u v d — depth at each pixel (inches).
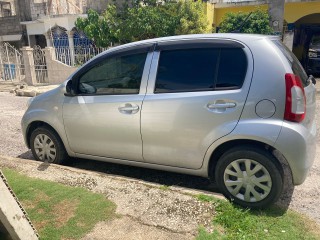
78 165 183.9
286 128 116.2
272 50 123.0
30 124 180.1
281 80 118.3
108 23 509.0
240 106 122.9
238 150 125.8
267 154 121.3
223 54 130.0
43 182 149.6
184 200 130.0
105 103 150.6
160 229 114.3
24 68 570.3
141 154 147.4
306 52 647.1
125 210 125.7
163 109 136.6
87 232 113.0
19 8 738.2
